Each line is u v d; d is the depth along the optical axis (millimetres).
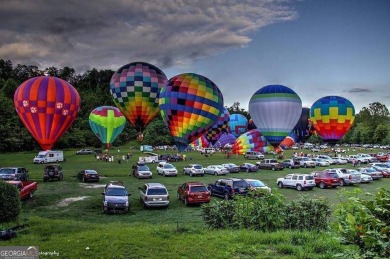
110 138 57938
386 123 135875
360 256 5656
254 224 11664
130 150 89625
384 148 110062
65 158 68500
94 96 137750
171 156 61156
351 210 6918
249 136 64812
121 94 37000
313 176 32000
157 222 17672
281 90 41375
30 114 29219
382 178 40562
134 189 29641
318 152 90500
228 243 9922
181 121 30922
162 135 109312
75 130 99688
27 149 85000
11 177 29766
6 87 123938
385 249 5398
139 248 9688
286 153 85875
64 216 19453
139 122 38000
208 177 39156
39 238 11289
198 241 10242
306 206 11711
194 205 23016
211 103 31062
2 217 13352
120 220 18453
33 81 29828
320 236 9945
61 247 9961
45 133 29672
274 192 12383
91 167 50156
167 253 9203
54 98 29359
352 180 33719
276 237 10055
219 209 12461
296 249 8977
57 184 32250
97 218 19047
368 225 5641
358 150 99938
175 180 36219
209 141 59906
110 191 21344
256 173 43844
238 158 66938
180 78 31359
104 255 9172
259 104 41594
